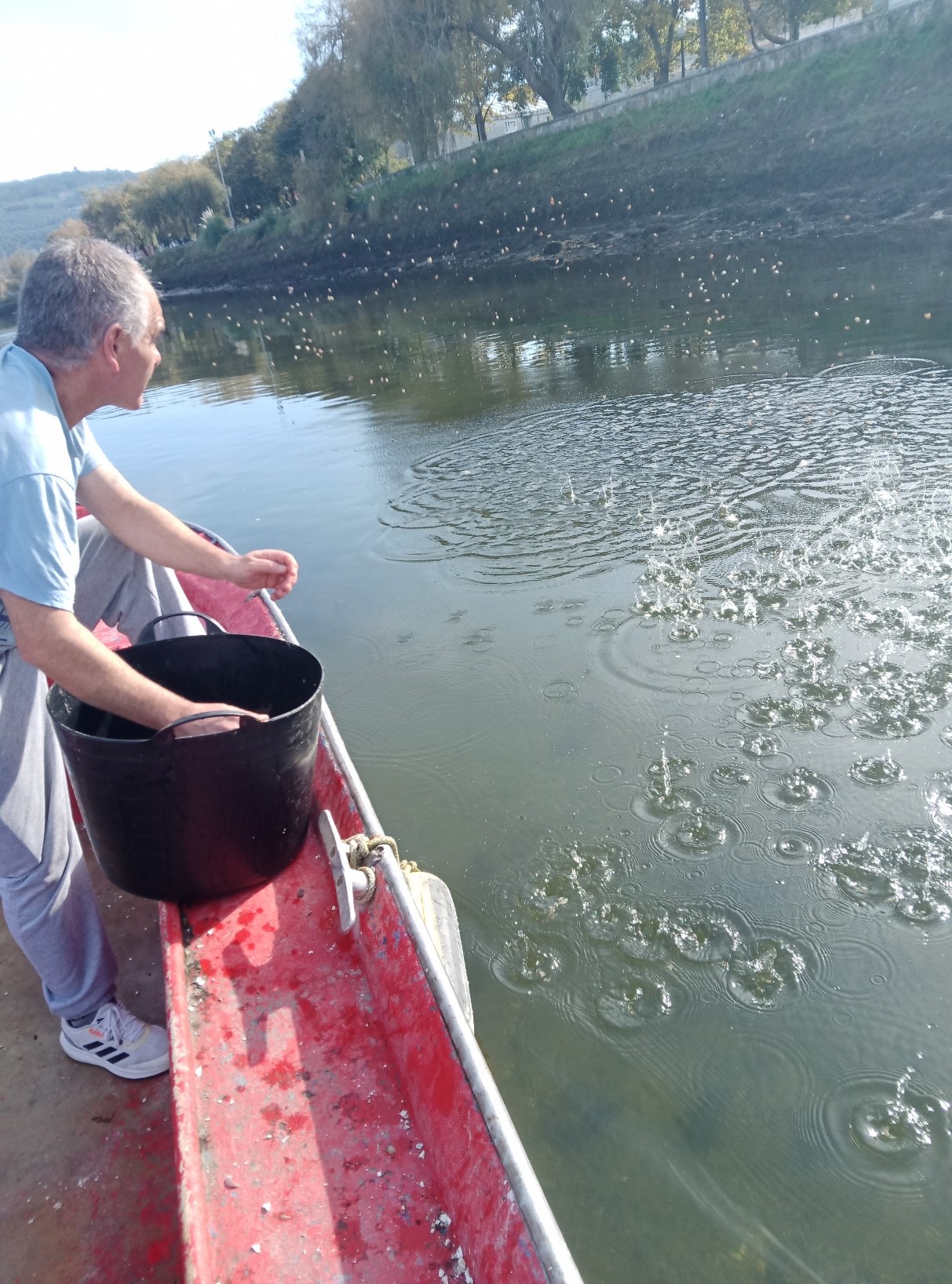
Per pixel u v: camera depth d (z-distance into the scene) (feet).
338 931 7.18
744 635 14.96
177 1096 5.70
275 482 26.84
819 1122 7.93
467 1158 5.16
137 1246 5.82
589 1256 7.17
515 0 107.76
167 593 9.37
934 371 27.30
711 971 9.45
